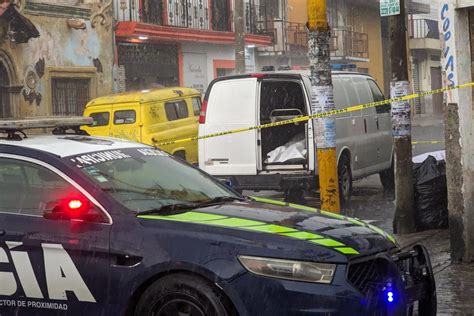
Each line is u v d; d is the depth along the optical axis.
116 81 26.50
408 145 11.28
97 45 25.83
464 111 9.09
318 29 9.65
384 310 5.71
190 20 30.66
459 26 9.01
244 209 6.46
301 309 5.54
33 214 6.28
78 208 6.12
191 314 5.78
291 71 14.07
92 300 6.00
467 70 9.05
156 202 6.39
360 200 15.73
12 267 6.21
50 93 24.08
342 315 5.53
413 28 51.78
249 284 5.61
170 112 18.02
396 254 6.21
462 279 8.63
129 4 27.45
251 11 34.44
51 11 24.02
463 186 9.20
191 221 5.97
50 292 6.12
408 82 11.16
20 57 22.97
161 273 5.85
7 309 6.26
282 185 13.74
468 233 9.26
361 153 15.05
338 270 5.61
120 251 5.91
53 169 6.37
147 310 5.89
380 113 16.14
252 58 35.12
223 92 14.11
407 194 11.31
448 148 9.26
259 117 13.89
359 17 46.19
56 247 6.08
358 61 44.06
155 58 28.88
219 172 14.10
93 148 6.85
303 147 13.88
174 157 7.54
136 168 6.82
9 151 6.54
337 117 14.11
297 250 5.64
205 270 5.68
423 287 6.42
